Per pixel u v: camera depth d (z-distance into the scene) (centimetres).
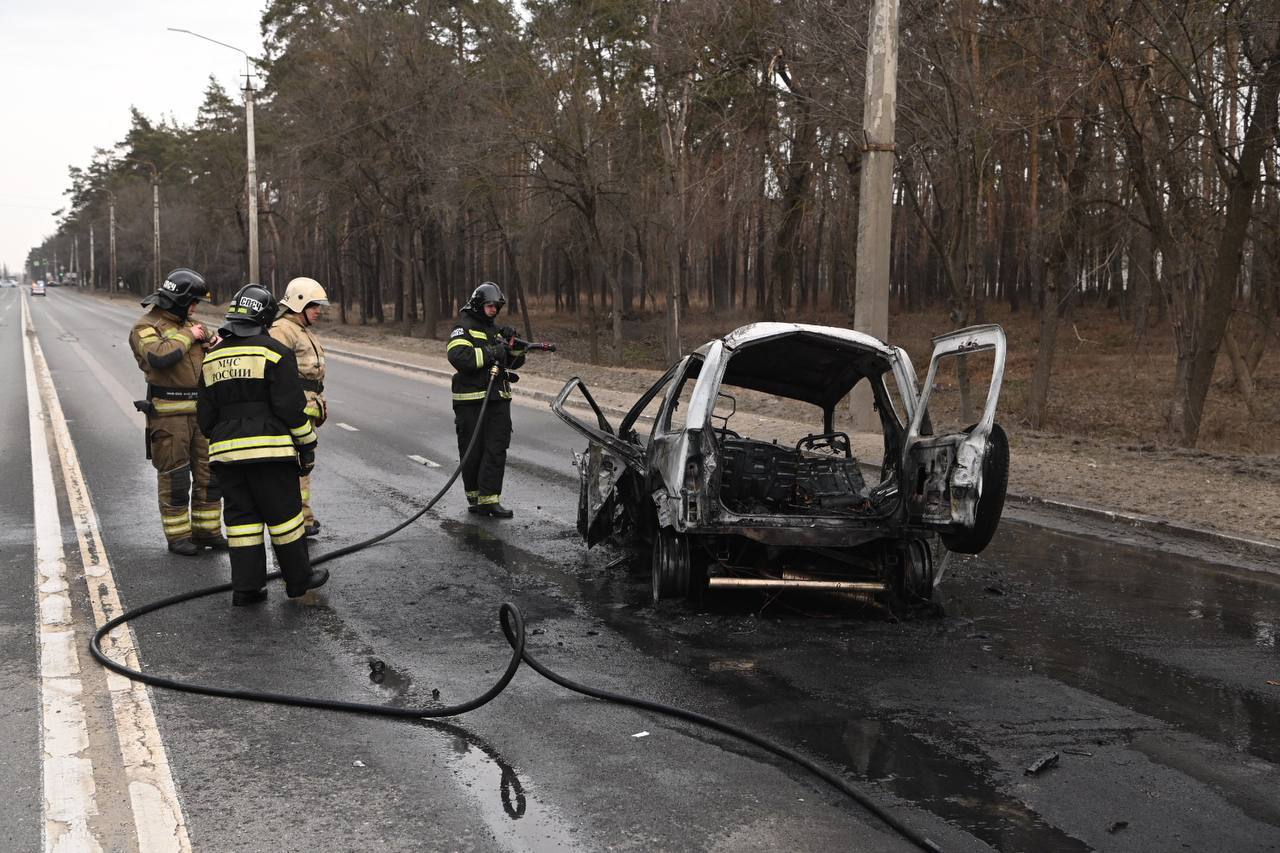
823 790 400
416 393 2061
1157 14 1573
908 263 5931
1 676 521
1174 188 1830
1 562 747
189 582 703
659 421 702
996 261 5269
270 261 5569
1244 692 511
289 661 548
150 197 9744
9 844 356
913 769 418
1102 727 464
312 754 430
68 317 5519
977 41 1842
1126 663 555
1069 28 1574
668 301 3347
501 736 450
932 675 532
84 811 380
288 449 644
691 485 611
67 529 852
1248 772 418
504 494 1048
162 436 768
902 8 1820
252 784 402
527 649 570
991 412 574
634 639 589
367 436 1449
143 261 9744
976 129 1859
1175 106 1800
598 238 3534
